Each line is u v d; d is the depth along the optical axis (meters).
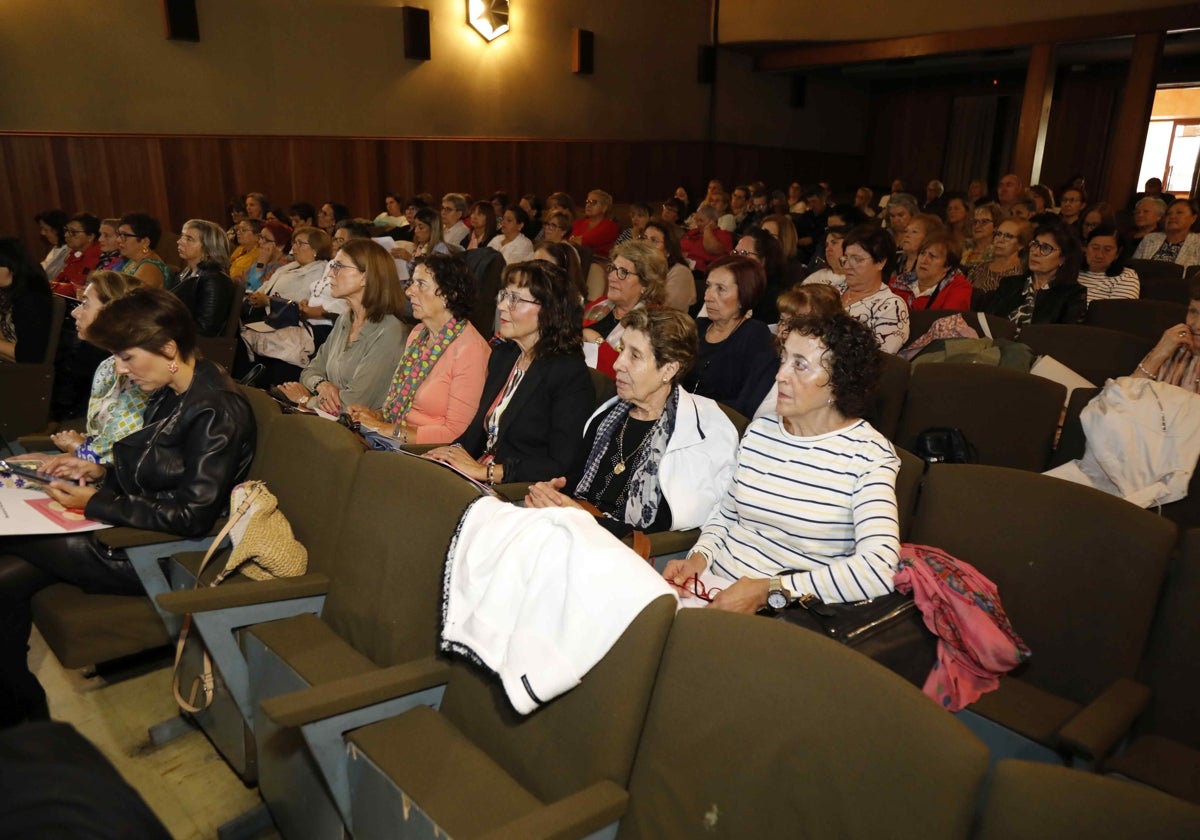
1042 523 1.67
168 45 7.61
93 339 2.07
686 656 1.22
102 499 2.05
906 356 3.22
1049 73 8.64
